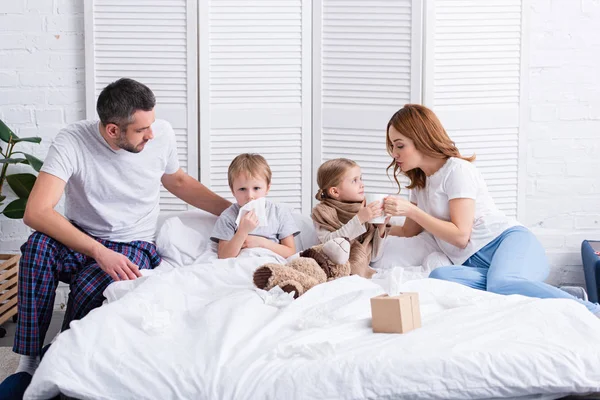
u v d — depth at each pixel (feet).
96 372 6.03
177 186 9.96
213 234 9.29
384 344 6.16
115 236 9.18
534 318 6.58
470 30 11.55
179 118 11.59
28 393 6.03
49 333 10.68
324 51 11.66
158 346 6.25
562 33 12.14
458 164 9.13
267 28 11.55
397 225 10.05
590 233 12.32
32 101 11.72
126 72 11.48
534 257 8.91
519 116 11.81
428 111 9.25
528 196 12.41
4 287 10.66
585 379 5.82
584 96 12.27
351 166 9.46
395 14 11.43
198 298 7.45
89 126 8.93
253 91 11.65
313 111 11.78
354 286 7.55
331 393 5.72
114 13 11.34
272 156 11.80
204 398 5.74
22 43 11.59
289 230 9.54
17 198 11.90
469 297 7.27
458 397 5.77
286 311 6.90
